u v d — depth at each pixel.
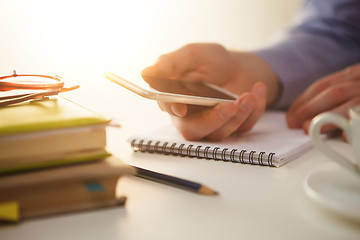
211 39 1.53
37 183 0.39
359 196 0.39
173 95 0.54
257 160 0.57
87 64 1.18
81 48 1.18
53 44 1.14
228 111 0.60
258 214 0.42
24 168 0.40
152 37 1.34
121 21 1.26
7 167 0.39
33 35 1.12
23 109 0.45
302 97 0.79
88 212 0.42
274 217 0.41
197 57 0.79
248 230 0.39
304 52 1.03
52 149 0.41
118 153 0.63
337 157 0.43
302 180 0.51
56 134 0.41
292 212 0.42
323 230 0.38
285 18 1.76
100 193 0.43
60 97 0.54
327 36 1.10
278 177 0.52
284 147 0.60
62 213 0.42
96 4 1.20
